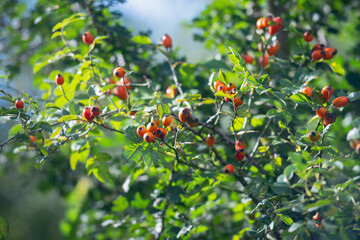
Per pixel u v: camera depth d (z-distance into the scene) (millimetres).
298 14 3482
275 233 2457
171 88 2471
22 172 3969
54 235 8336
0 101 2434
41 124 1967
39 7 3533
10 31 4141
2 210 8055
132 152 1905
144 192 3283
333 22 3910
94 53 3107
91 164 2508
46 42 3879
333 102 1814
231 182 2893
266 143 2346
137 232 2852
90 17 3105
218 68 2658
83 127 2098
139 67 3254
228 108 2857
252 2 3971
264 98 2422
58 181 3934
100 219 3629
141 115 1892
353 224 1671
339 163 1598
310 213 1971
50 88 2865
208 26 3973
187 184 2303
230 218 3387
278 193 1905
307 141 1885
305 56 2512
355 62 3658
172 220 2859
